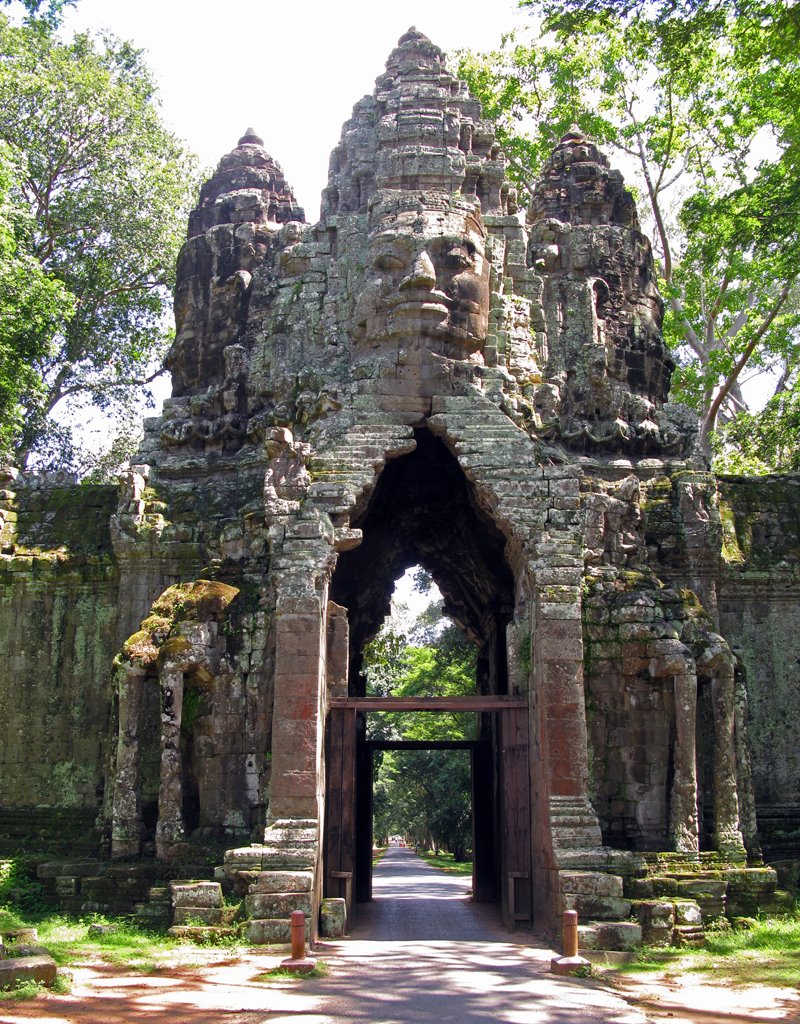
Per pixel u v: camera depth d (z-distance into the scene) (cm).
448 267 1930
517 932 1669
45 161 3544
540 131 3678
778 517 2259
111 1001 1102
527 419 2039
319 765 1641
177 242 3697
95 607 2184
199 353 2506
